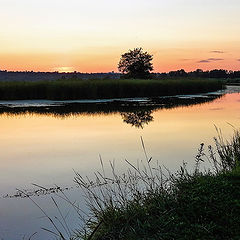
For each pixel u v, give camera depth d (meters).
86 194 6.99
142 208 4.92
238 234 4.19
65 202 6.64
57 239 5.11
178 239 4.15
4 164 9.54
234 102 29.06
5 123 17.05
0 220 5.88
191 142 11.95
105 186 7.41
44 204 6.59
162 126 15.81
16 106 25.03
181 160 9.44
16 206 6.52
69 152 10.82
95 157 10.13
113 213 4.86
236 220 4.45
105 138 13.04
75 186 7.60
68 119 18.41
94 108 23.75
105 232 4.58
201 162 9.00
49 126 16.03
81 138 13.09
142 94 34.62
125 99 31.81
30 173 8.69
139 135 13.55
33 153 10.75
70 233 5.06
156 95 36.03
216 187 5.29
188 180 5.68
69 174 8.55
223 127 15.23
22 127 15.78
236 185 5.38
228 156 7.20
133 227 4.57
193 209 4.73
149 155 10.18
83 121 17.59
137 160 9.67
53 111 22.02
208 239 4.11
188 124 16.33
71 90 30.47
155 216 4.75
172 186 5.53
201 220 4.50
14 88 30.12
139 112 21.50
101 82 33.06
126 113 20.98
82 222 5.70
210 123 16.56
